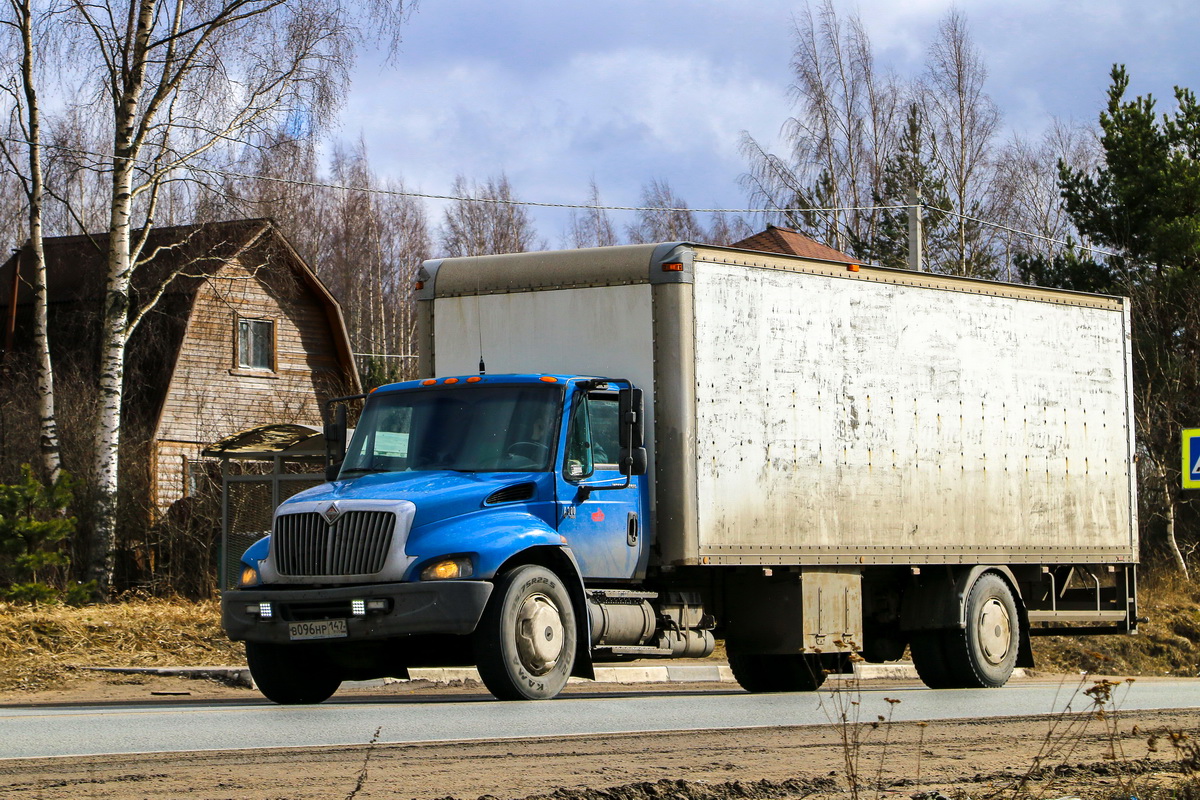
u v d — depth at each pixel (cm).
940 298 1767
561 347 1575
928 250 5422
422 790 815
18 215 3203
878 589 1788
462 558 1284
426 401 1466
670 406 1505
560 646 1341
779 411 1591
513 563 1341
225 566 2864
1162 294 4184
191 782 824
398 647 1382
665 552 1502
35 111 2991
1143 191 4394
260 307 4234
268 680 1410
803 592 1612
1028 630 1877
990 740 1125
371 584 1283
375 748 984
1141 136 4450
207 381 4059
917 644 1791
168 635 2108
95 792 785
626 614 1470
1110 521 1948
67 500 2594
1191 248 4212
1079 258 4466
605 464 1466
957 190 5666
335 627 1284
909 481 1714
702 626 1591
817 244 5184
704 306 1535
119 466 3278
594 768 916
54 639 2016
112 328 2986
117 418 2970
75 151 3039
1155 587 3712
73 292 4131
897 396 1709
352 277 7744
